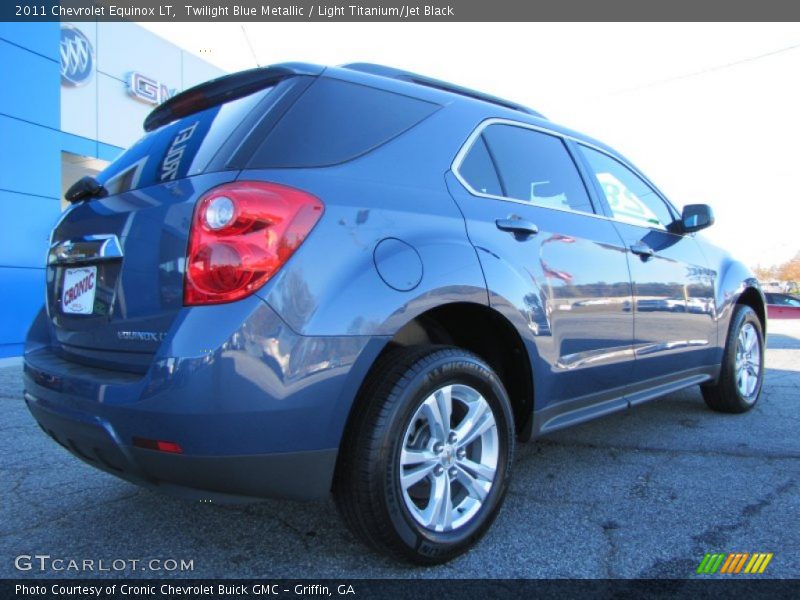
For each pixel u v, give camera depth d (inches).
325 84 87.8
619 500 108.4
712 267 157.1
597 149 137.1
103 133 425.1
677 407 183.8
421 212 86.7
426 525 81.7
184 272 70.4
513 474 122.5
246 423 67.8
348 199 78.5
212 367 66.4
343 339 73.0
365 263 76.6
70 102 400.8
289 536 94.0
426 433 84.8
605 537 93.3
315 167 79.0
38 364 88.0
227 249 68.6
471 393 89.0
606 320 115.0
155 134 98.1
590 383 112.8
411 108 97.3
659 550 88.9
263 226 70.0
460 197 94.7
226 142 79.1
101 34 420.8
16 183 346.9
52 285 96.7
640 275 126.2
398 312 77.8
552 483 117.3
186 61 493.7
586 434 152.6
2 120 339.9
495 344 101.3
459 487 91.4
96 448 75.2
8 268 343.6
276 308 69.2
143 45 454.3
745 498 109.1
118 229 80.7
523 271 97.7
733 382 166.2
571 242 110.2
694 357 147.6
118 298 78.8
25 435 154.8
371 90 93.4
